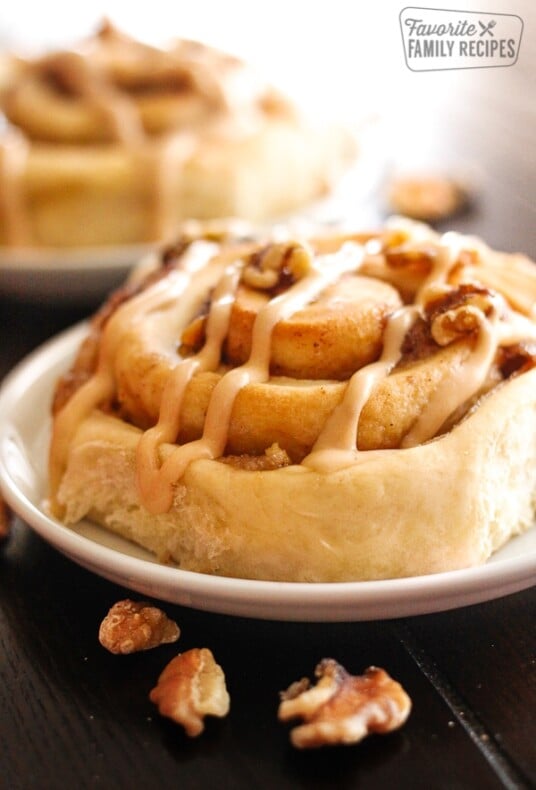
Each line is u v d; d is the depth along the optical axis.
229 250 0.35
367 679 0.29
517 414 0.31
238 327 0.32
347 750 0.28
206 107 0.52
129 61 0.53
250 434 0.31
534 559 0.29
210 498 0.30
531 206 0.48
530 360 0.32
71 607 0.32
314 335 0.31
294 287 0.32
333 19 0.58
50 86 0.53
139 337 0.33
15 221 0.49
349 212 0.49
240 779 0.28
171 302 0.34
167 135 0.51
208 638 0.31
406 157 0.55
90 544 0.31
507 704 0.29
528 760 0.28
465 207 0.49
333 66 0.59
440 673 0.29
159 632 0.30
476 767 0.27
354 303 0.32
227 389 0.31
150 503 0.31
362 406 0.30
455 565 0.30
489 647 0.30
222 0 0.68
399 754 0.28
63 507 0.33
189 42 0.58
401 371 0.31
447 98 0.50
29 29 0.89
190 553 0.31
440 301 0.32
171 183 0.49
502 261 0.35
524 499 0.32
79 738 0.29
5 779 0.28
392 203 0.50
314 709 0.28
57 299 0.47
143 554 0.32
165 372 0.32
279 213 0.53
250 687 0.29
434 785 0.27
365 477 0.30
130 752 0.28
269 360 0.32
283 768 0.28
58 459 0.33
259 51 0.65
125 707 0.29
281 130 0.53
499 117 0.50
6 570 0.33
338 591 0.29
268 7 0.65
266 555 0.30
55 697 0.29
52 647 0.31
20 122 0.51
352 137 0.56
